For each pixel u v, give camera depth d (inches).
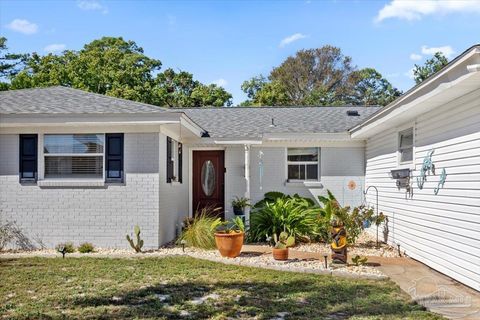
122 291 263.3
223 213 547.2
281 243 358.0
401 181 399.9
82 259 361.7
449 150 302.8
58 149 412.2
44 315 216.1
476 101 264.2
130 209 407.5
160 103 1232.8
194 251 398.9
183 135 494.3
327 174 547.8
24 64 1360.7
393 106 360.8
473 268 269.1
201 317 215.6
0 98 451.8
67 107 412.2
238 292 262.2
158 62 1325.0
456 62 234.4
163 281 289.6
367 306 234.8
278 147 551.8
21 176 410.6
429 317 214.7
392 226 427.5
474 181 268.1
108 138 409.1
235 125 568.7
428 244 337.7
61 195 410.0
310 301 245.0
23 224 410.0
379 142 477.1
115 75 1167.6
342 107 675.4
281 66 1811.0
